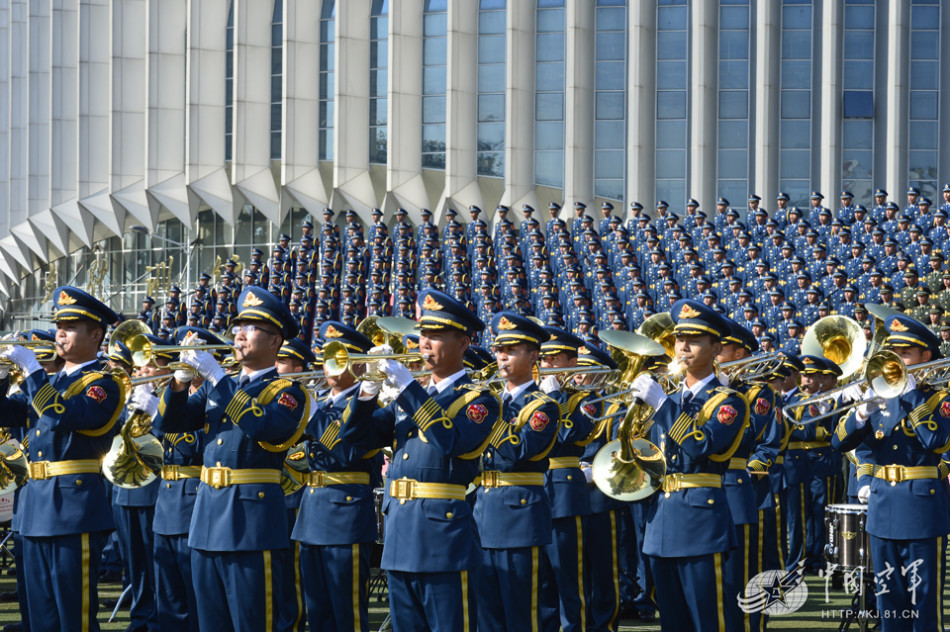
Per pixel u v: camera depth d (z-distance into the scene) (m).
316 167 39.50
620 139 35.94
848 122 34.44
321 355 8.20
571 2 35.94
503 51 37.19
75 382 7.51
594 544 8.95
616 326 21.47
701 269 22.53
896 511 7.68
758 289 21.42
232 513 7.12
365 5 38.91
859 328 8.38
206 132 40.72
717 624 7.15
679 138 35.44
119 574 12.09
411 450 6.80
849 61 34.53
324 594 7.96
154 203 41.31
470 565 6.73
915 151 34.41
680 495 7.22
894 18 34.06
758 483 9.84
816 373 11.07
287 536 7.30
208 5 40.78
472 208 28.62
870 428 7.84
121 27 41.69
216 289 31.67
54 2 42.69
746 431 7.44
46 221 43.12
